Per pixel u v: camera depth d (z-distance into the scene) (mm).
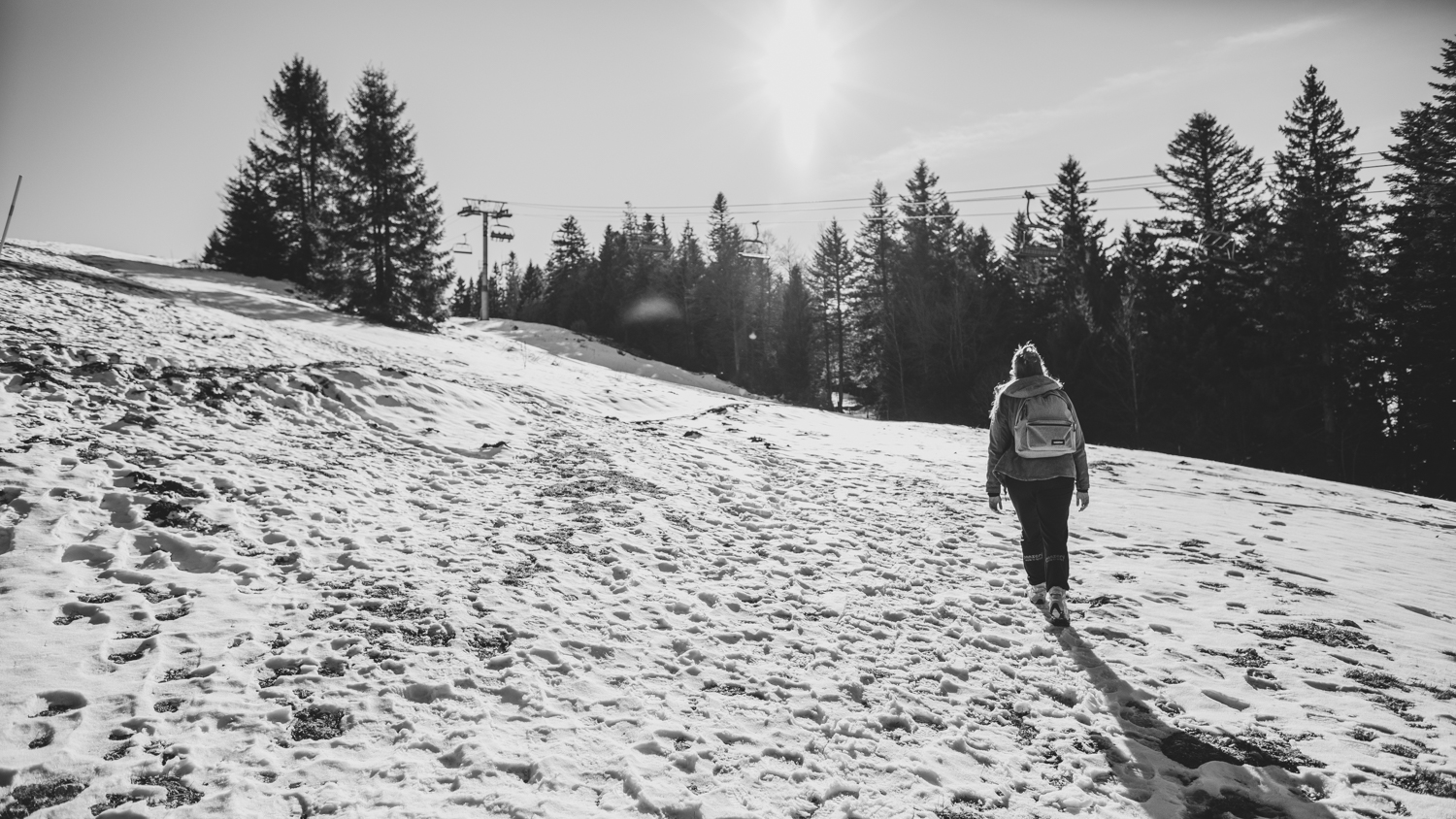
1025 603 5141
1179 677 3951
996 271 45219
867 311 53812
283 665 3283
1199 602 5340
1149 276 40656
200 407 7355
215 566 4223
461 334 33250
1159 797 2846
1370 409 30469
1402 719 3516
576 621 4121
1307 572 6422
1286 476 14359
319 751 2705
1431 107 31500
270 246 37281
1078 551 6719
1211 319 35375
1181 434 32625
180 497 5059
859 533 6828
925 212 51938
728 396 22812
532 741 2910
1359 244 34031
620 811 2518
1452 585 6340
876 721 3324
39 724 2674
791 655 3998
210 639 3424
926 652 4168
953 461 11977
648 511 6625
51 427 5844
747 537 6363
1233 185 44844
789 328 53375
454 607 4043
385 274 31594
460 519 5785
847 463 11078
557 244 70688
